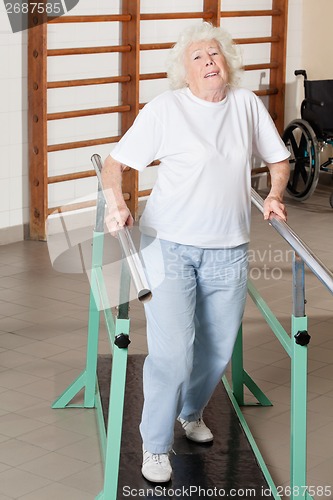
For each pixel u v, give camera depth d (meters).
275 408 3.71
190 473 2.97
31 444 3.33
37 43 6.06
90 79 6.63
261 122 2.91
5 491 2.97
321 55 8.53
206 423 3.35
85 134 6.78
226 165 2.77
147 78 7.12
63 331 4.57
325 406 3.72
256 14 7.94
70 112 6.50
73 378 3.96
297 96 8.67
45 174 6.23
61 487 3.01
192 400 3.16
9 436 3.39
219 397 3.60
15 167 6.23
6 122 6.12
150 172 7.30
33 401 3.71
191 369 2.85
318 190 8.34
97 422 3.54
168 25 7.29
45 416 3.58
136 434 3.23
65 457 3.23
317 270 2.38
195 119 2.77
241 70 2.83
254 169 8.21
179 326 2.79
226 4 7.80
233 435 3.26
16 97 6.14
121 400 2.64
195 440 3.20
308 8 8.52
